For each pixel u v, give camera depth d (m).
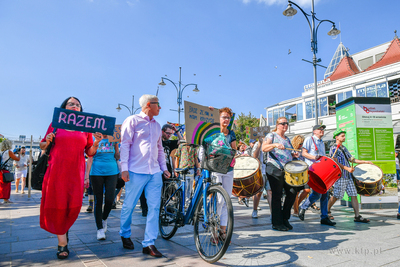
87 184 4.20
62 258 3.01
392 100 19.25
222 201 3.08
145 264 2.85
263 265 2.84
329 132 20.97
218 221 3.01
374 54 26.19
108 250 3.34
